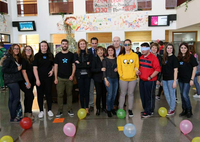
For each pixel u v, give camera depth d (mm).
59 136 3033
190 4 6965
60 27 9133
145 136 2959
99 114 4000
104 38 10625
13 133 3180
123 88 3768
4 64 3430
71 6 9102
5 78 3523
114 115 3953
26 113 4188
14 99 3623
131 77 3633
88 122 3598
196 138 2449
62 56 3812
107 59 3732
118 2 8797
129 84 3750
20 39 9578
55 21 9148
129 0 8727
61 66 3811
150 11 8656
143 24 8750
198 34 9789
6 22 8766
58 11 9148
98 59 3805
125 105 4520
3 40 8586
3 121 3762
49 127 3402
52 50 9453
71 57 3863
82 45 3738
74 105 4812
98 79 3811
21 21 9156
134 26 8805
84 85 3967
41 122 3654
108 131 3176
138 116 3877
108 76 3711
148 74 3645
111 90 3752
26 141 2885
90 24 8977
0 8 8320
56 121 3686
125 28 8867
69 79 3840
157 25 8570
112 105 3992
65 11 9141
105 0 8820
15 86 3562
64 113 4180
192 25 7066
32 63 3717
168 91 3902
